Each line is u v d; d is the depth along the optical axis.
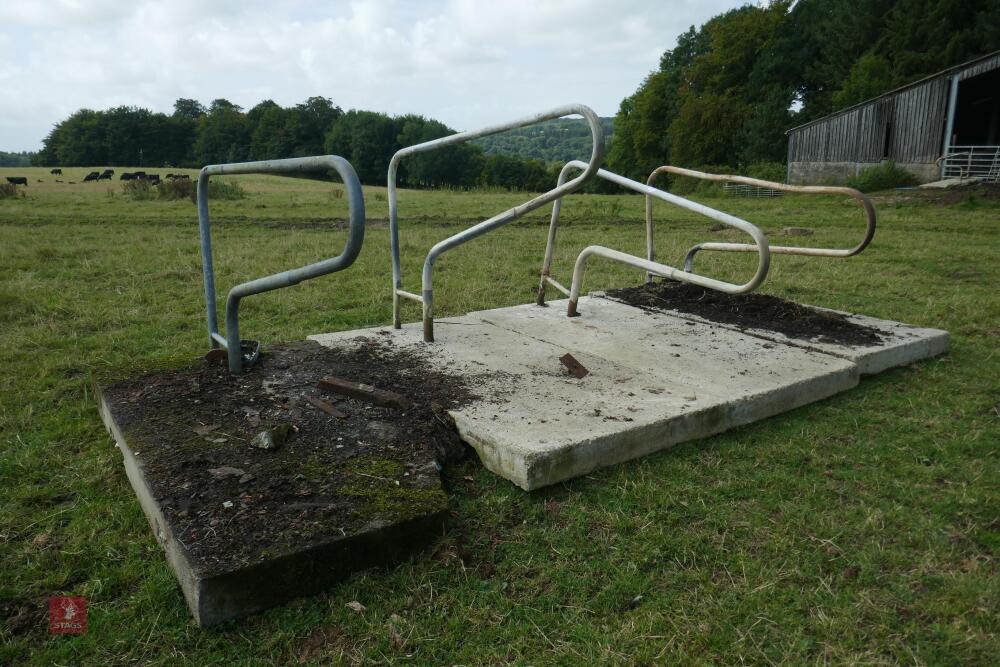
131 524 1.94
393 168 3.51
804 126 25.23
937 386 3.04
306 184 34.88
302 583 1.62
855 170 24.20
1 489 2.13
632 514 1.98
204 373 2.80
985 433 2.52
